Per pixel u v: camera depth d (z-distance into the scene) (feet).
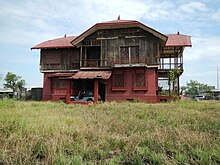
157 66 65.92
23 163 10.16
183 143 13.46
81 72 67.10
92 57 77.41
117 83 67.97
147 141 14.48
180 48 76.02
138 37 68.59
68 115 26.48
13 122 17.01
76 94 70.49
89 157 11.52
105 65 69.72
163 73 80.18
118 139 14.83
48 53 80.12
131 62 67.97
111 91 67.87
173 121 23.48
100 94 70.49
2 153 10.98
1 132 14.70
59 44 79.25
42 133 14.97
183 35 84.89
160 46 73.15
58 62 78.95
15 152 11.27
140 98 65.67
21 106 36.55
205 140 13.98
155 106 43.47
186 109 37.68
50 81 78.13
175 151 11.95
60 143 12.83
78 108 39.86
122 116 27.61
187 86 195.72
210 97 126.62
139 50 67.97
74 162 10.18
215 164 10.41
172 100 64.34
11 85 155.22
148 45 67.67
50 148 11.79
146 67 66.49
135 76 67.10
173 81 71.05
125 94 66.95
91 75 61.67
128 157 11.80
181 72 72.43
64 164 9.88
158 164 10.59
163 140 14.02
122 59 68.90
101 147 13.38
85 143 13.46
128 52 69.00
